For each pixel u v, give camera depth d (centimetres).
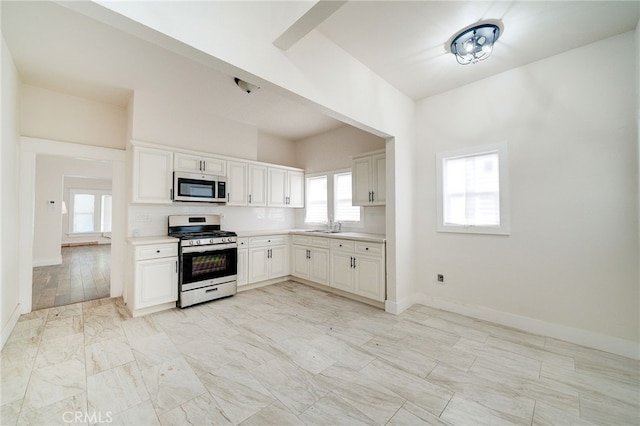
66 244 888
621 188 228
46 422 149
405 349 233
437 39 237
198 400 168
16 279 285
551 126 260
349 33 230
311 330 270
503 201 286
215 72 291
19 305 296
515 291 279
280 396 173
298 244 444
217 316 303
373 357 220
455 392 178
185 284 327
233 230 447
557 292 256
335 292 393
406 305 330
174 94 343
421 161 351
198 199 363
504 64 273
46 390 176
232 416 155
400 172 327
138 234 345
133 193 313
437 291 335
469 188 314
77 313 307
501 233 287
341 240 375
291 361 213
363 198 389
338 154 478
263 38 188
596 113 238
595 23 215
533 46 244
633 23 215
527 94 273
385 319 298
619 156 229
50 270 529
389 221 322
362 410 161
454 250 322
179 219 374
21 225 304
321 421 152
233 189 409
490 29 217
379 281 329
